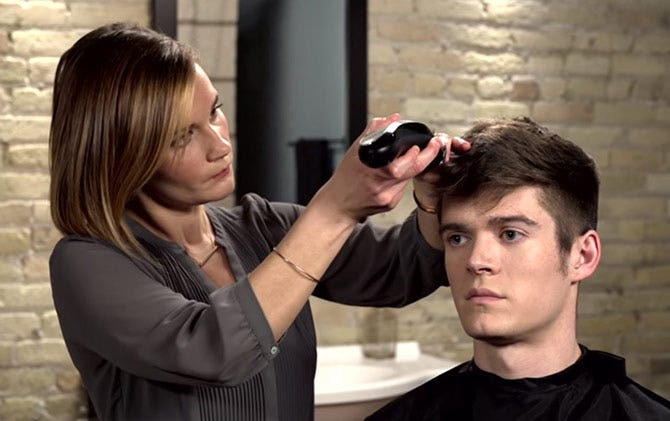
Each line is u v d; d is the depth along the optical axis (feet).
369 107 9.20
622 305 10.27
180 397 3.91
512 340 4.23
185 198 3.96
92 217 3.82
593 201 4.14
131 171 3.76
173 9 8.59
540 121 9.81
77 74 3.81
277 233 4.62
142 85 3.70
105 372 4.06
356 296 4.68
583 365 4.39
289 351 4.22
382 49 9.21
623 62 10.09
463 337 9.62
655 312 10.39
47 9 8.43
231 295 3.45
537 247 3.97
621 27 10.05
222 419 3.96
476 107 9.56
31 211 8.49
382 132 3.16
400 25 9.25
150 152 3.74
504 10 9.59
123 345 3.60
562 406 4.31
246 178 8.88
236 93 8.82
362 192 3.34
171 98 3.71
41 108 8.46
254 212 4.63
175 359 3.46
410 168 3.27
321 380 8.63
